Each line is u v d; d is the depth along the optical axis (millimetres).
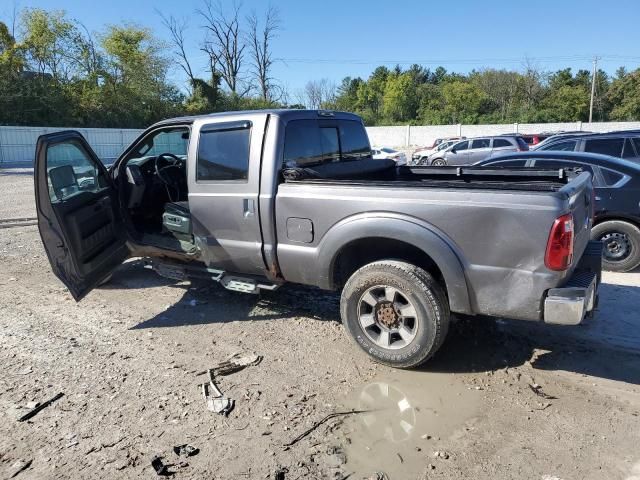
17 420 3279
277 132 4234
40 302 5449
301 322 4832
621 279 6051
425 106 68625
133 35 39688
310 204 4031
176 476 2758
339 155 5129
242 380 3775
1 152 29094
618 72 62125
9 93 32531
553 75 64375
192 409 3391
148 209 5676
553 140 9562
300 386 3688
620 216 6246
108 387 3682
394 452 2951
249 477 2750
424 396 3545
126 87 38812
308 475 2764
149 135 5168
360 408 3406
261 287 4613
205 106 44375
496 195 3396
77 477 2754
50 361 4086
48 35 36094
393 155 23312
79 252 4660
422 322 3680
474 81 67562
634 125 38188
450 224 3529
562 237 3256
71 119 34750
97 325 4816
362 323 3959
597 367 3922
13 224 9859
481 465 2834
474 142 20328
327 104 62344
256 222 4316
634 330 4559
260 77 50969
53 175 4488
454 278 3551
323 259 4039
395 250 4164
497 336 4465
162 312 5121
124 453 2953
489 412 3346
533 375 3814
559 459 2877
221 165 4480
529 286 3363
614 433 3104
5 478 2752
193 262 5129
